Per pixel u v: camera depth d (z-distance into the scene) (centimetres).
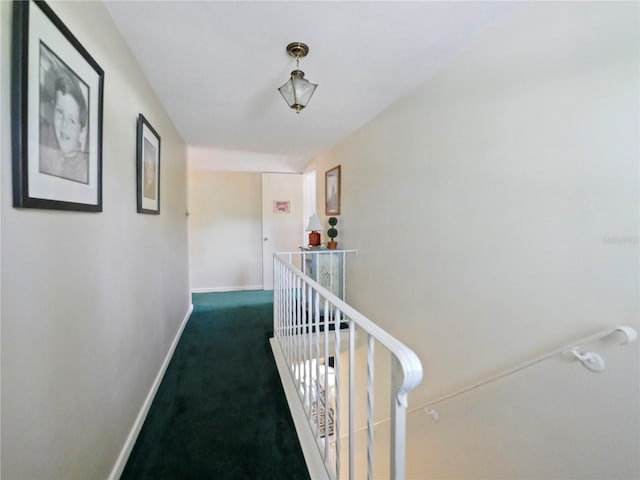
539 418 134
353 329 110
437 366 200
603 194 112
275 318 296
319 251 333
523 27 139
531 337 138
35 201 82
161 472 141
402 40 162
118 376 142
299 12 139
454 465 184
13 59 75
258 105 249
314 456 149
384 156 265
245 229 557
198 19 143
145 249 188
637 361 103
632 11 103
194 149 398
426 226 210
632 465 105
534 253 136
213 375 233
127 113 158
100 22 126
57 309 95
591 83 115
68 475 101
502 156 151
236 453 154
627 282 106
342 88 221
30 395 83
